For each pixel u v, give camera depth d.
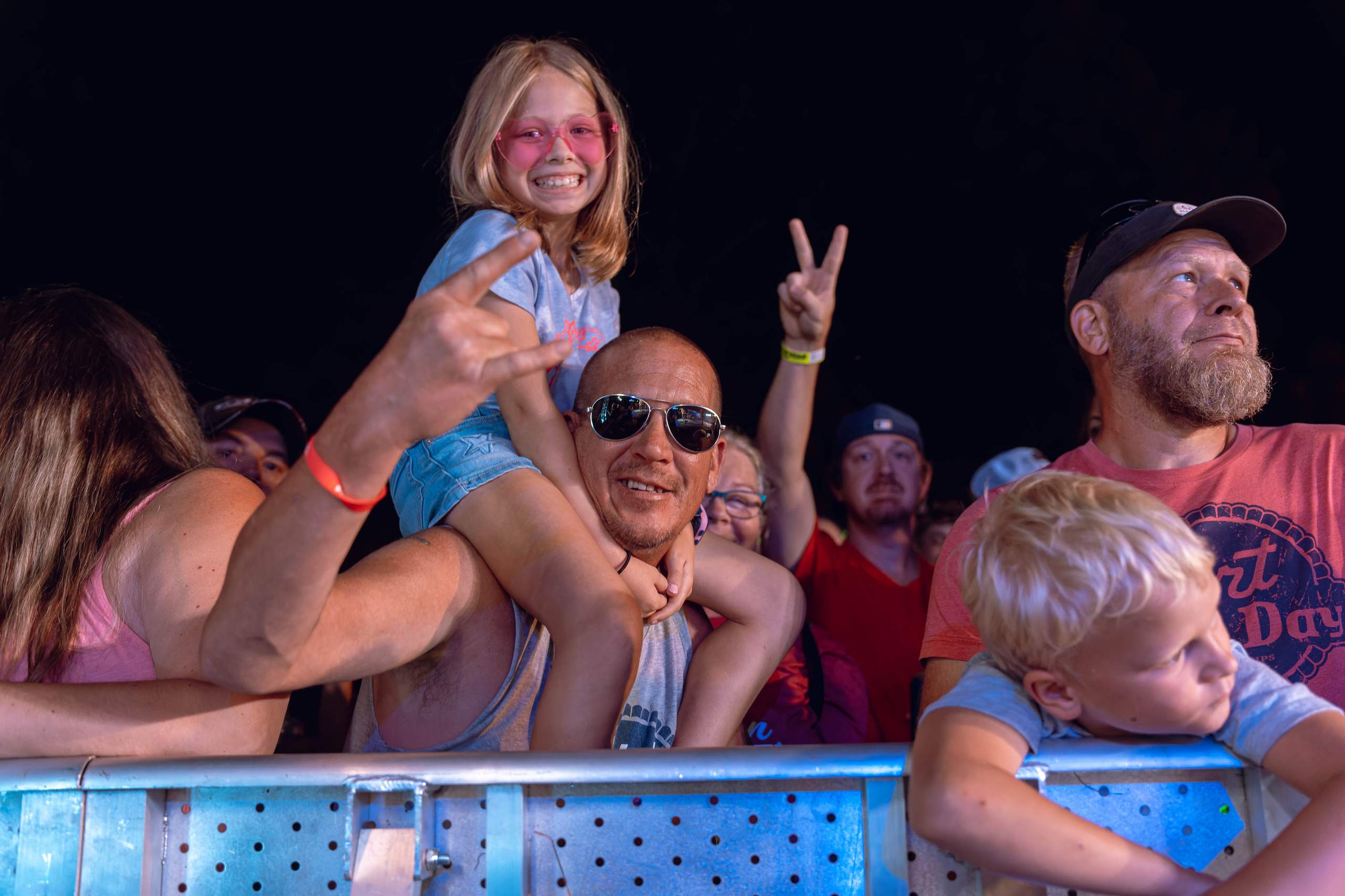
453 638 1.68
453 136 2.39
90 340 1.59
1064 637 1.11
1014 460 4.12
